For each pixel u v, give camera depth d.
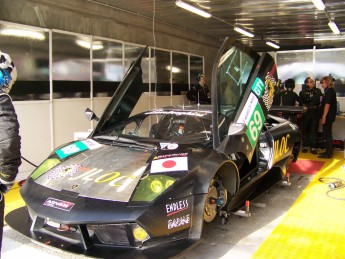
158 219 2.28
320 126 7.77
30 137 5.21
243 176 3.58
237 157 3.35
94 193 2.41
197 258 2.64
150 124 3.66
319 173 5.40
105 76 6.78
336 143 7.75
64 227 2.38
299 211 3.69
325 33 9.88
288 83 7.74
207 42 10.66
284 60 10.02
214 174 2.66
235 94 3.58
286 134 4.43
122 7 6.73
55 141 5.64
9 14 4.91
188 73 9.97
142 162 2.75
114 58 7.02
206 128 3.34
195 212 2.49
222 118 3.34
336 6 6.62
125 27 7.35
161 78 8.70
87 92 6.32
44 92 5.44
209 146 3.07
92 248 2.29
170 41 9.03
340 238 3.00
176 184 2.46
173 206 2.37
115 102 3.63
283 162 4.44
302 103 7.49
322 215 3.57
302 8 6.76
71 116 5.95
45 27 5.47
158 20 8.05
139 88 3.89
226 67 3.32
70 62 5.92
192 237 2.46
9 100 1.67
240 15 7.49
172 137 3.37
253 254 2.71
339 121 8.05
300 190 4.48
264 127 4.14
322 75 9.59
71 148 3.19
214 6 6.66
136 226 2.26
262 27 8.93
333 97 6.53
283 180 4.61
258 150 3.86
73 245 2.32
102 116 3.56
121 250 2.27
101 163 2.82
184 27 9.05
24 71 5.11
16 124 1.67
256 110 3.51
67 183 2.57
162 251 2.25
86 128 6.27
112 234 2.32
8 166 1.65
